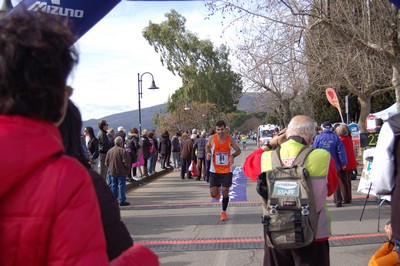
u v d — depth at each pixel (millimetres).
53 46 1515
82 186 1439
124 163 11422
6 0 3178
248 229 8281
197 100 56719
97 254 1421
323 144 10164
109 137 14211
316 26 14023
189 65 55062
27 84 1457
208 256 6570
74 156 2154
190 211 10469
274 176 3592
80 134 2227
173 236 7910
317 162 3617
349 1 14180
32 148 1400
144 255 1895
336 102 17938
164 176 21000
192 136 19156
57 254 1363
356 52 15609
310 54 15227
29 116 1478
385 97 32500
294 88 21203
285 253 3744
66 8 3889
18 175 1368
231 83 55875
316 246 3639
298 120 3846
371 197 11508
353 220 8781
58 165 1425
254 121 101750
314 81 17812
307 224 3473
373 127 17016
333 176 3672
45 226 1363
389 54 13828
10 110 1455
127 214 10320
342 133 10539
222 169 9094
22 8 1699
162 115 62906
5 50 1453
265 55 14797
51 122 1560
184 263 6242
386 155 3221
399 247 3201
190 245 7234
